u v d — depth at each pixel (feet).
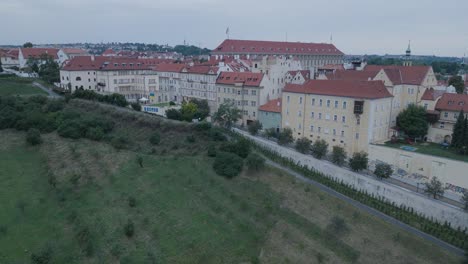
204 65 484.74
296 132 332.80
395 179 255.70
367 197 238.89
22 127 312.29
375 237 201.05
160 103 463.83
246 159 269.03
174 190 226.38
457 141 268.82
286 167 279.90
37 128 311.88
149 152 279.90
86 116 336.49
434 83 345.10
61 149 279.28
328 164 267.18
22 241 174.40
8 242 173.47
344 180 256.11
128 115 347.15
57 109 355.15
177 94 500.74
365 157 254.47
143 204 208.44
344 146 296.71
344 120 292.61
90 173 241.35
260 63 438.40
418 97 319.88
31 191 220.23
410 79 325.42
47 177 237.25
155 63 581.53
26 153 276.62
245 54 635.25
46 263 156.15
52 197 213.25
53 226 185.68
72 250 168.66
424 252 190.29
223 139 305.94
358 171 259.60
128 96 504.84
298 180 256.52
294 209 221.25
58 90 445.78
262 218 208.54
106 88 489.26
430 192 221.66
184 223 194.39
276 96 408.26
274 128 349.00
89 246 169.27
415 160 262.26
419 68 331.36
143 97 496.64
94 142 294.66
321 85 313.32
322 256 183.32
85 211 197.57
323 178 260.83
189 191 227.40
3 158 264.72
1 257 162.91
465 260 179.32
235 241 186.19
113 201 208.95
